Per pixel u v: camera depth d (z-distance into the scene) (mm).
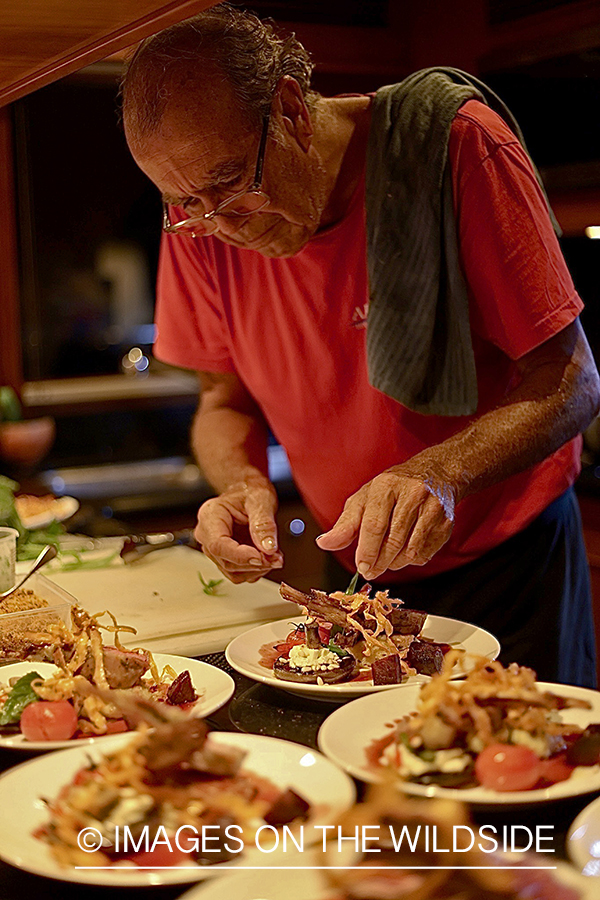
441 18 2832
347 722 978
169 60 1310
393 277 1545
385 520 1277
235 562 1563
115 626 1196
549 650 1649
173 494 3232
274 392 1810
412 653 1221
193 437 1936
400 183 1521
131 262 3760
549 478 1661
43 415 3623
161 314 1950
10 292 3527
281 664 1201
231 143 1317
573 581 1711
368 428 1703
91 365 3766
